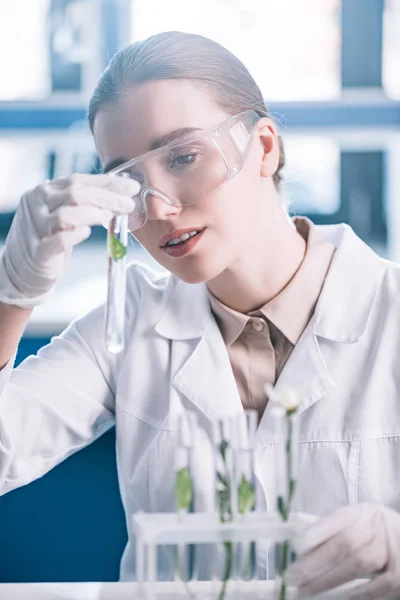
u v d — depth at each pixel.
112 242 1.10
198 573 0.92
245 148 1.21
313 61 3.00
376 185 3.08
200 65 1.21
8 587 1.07
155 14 2.96
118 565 1.92
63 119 2.75
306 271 1.42
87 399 1.49
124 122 1.18
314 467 1.33
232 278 1.37
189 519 0.91
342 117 2.71
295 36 2.99
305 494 1.32
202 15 2.98
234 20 2.98
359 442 1.32
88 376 1.50
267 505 1.26
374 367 1.35
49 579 1.92
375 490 1.30
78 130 2.76
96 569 1.92
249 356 1.41
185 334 1.44
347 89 3.01
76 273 2.85
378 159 3.06
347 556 0.95
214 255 1.22
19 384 1.44
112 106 1.19
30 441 1.42
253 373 1.40
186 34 1.27
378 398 1.33
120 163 1.21
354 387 1.35
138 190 1.13
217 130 1.17
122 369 1.47
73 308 2.36
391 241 2.95
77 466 1.91
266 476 1.29
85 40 2.94
